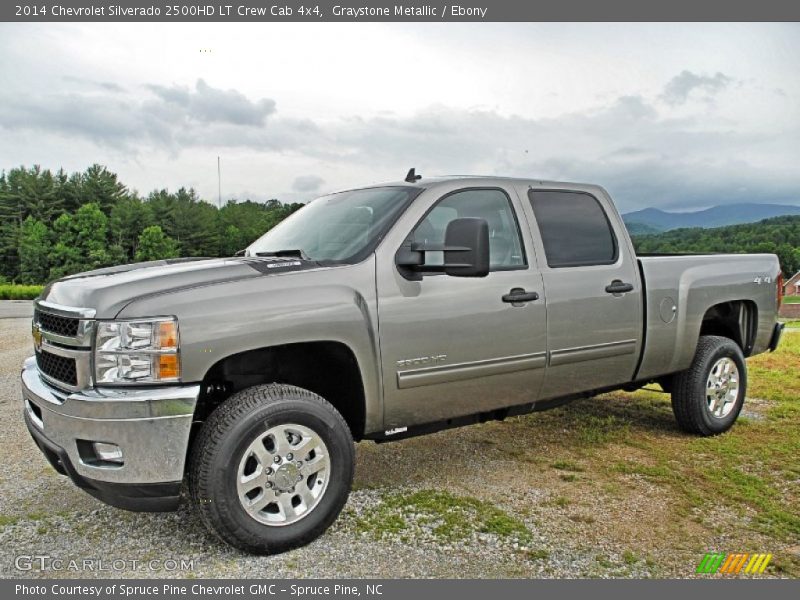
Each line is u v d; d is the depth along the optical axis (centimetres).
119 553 321
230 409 307
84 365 297
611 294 448
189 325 296
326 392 372
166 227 11700
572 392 443
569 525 351
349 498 389
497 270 397
